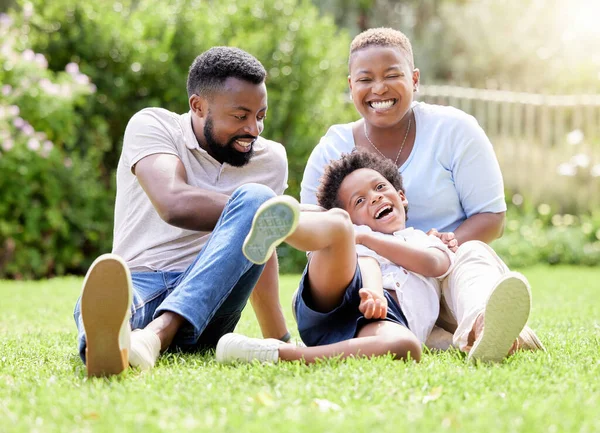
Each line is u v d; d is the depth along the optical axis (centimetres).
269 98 1102
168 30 1080
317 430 226
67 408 256
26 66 1007
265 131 1100
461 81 1833
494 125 1357
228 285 336
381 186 402
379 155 443
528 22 1847
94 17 1077
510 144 1349
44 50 1072
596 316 572
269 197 343
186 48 1102
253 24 1155
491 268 367
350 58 451
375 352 321
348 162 409
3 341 443
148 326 330
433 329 393
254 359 319
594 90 1698
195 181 403
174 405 259
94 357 297
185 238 403
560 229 1288
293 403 257
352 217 402
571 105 1345
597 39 1755
